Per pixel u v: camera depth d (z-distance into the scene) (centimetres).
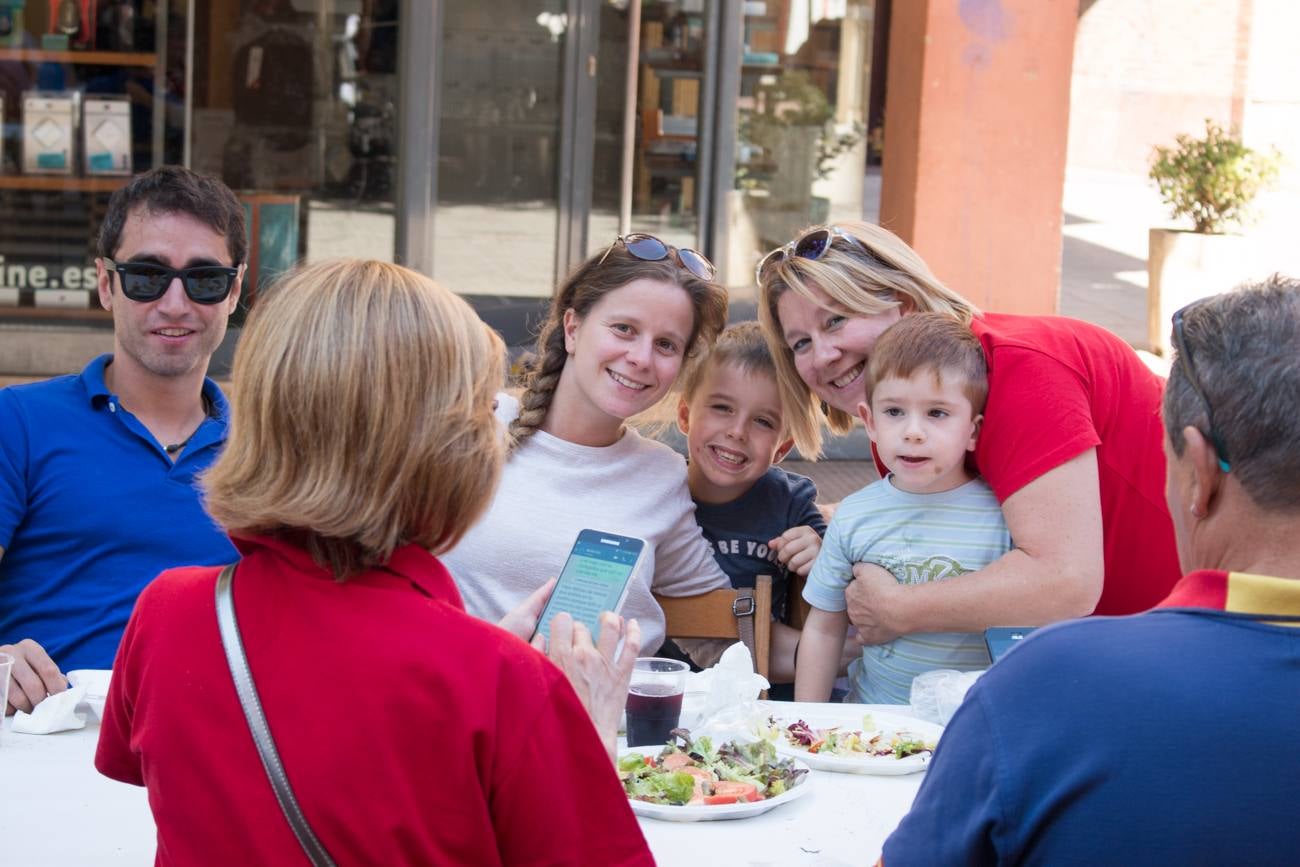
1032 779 129
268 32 751
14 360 741
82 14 734
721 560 308
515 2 770
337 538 138
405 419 135
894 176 740
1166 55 2009
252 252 757
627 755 216
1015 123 724
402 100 759
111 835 185
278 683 133
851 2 806
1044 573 253
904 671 270
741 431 300
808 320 282
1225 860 123
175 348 276
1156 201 1942
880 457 288
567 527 279
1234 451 132
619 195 802
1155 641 129
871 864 186
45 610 270
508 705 134
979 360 265
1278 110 1800
